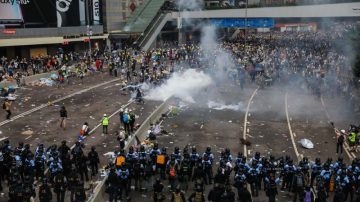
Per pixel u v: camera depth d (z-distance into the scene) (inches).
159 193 685.9
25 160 767.1
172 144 1066.7
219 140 1109.7
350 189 723.4
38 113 1352.1
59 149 816.9
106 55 2610.7
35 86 1815.9
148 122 1225.4
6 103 1272.1
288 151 1030.4
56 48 2792.8
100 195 751.7
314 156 998.4
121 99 1578.5
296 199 740.0
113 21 3467.0
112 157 896.9
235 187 729.6
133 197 759.7
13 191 648.4
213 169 890.1
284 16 2608.3
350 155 1012.5
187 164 759.7
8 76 1798.7
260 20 2787.9
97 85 1866.4
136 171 762.8
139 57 2501.2
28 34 2527.1
